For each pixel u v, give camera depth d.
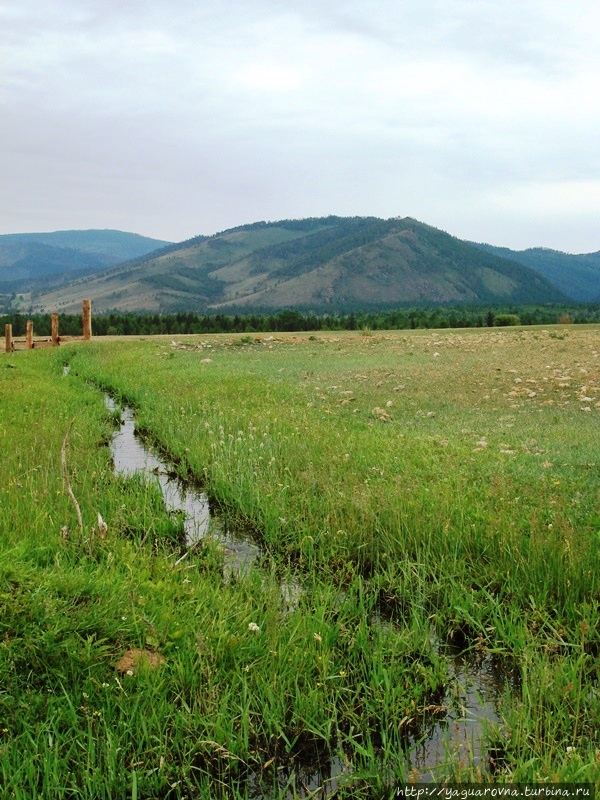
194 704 4.73
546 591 6.20
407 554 7.30
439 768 4.27
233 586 6.69
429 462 10.41
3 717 4.49
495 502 8.34
